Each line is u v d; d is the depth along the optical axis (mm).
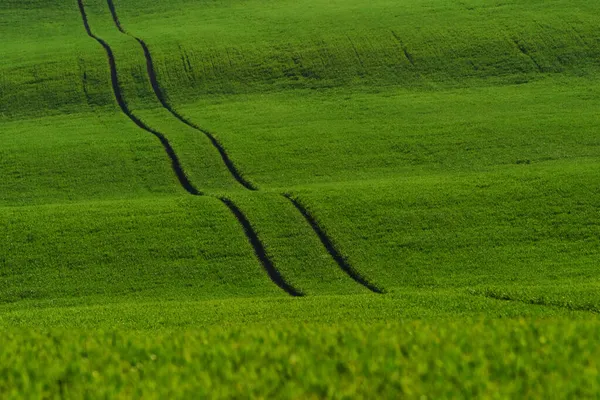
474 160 102125
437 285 66688
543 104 121750
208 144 112688
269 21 170625
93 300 67688
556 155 101688
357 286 68188
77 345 33000
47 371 29047
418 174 98750
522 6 160625
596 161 98125
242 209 83688
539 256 71438
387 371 27125
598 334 32500
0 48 171000
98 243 77562
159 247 76500
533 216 79125
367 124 118125
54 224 81688
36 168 107688
